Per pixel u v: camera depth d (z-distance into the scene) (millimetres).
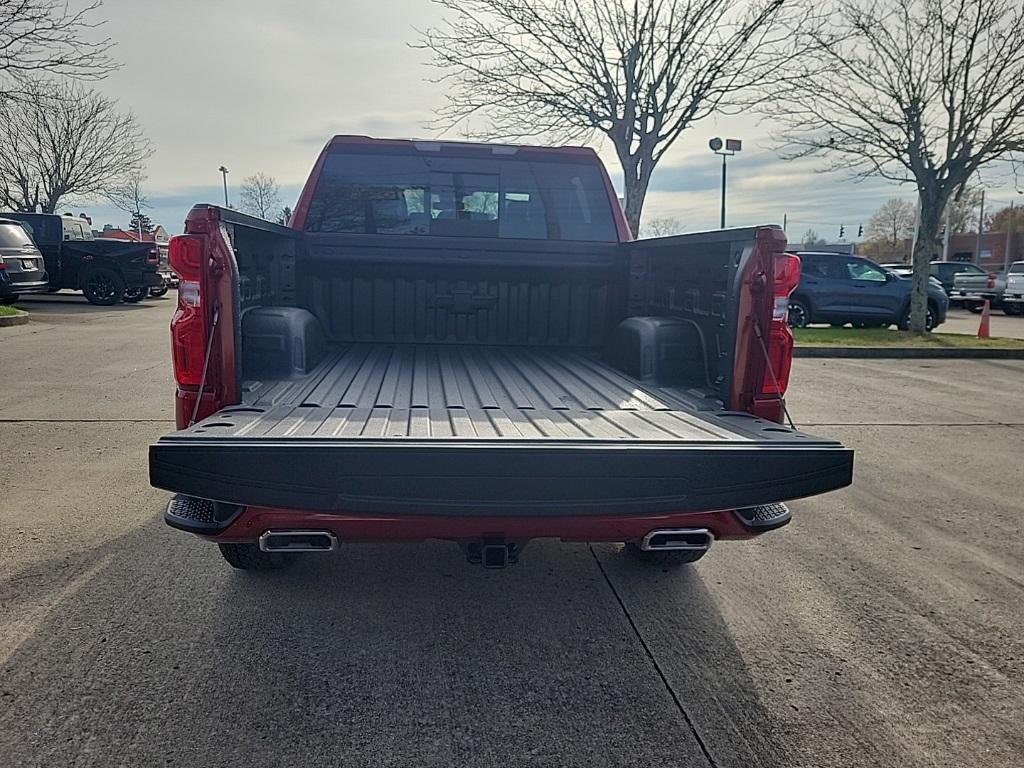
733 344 3324
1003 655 3295
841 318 17359
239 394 3203
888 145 14766
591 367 4457
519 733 2682
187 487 2502
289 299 4668
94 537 4277
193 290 3027
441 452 2561
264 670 3012
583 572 4055
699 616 3580
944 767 2572
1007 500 5422
